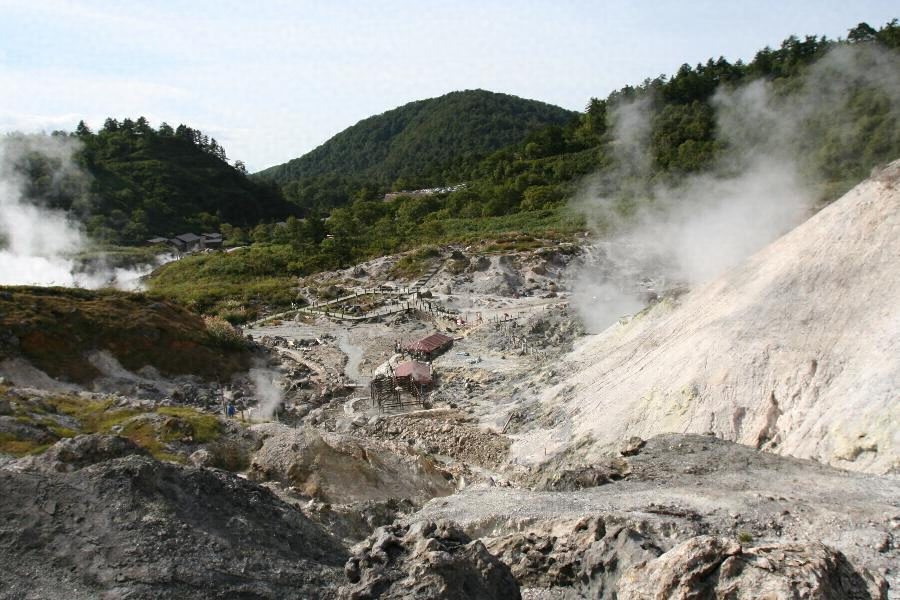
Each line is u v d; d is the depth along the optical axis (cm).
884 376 4250
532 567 2667
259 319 12738
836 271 5306
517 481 5375
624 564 2398
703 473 3828
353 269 15338
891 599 2222
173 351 8275
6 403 4531
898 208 5300
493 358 9069
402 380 8069
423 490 4734
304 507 3428
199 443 4556
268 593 2234
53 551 2170
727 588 1973
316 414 7338
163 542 2280
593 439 5500
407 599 1955
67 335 7588
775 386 4894
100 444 3189
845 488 3397
